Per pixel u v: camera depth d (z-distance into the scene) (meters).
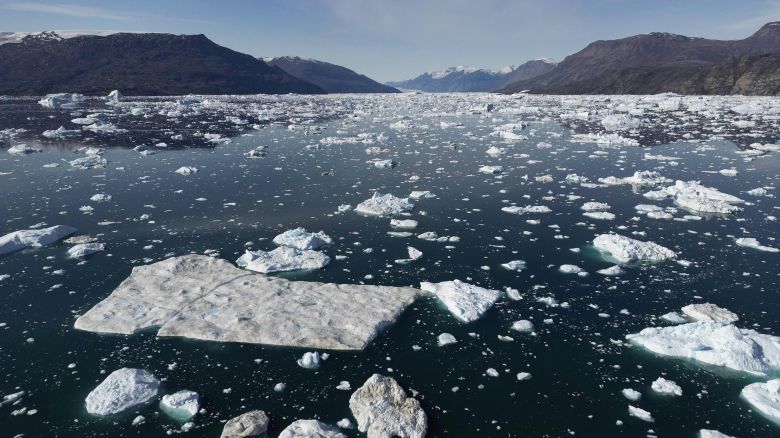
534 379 7.37
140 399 6.81
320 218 15.06
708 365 7.64
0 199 17.14
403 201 16.11
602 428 6.37
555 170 22.39
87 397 6.79
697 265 11.30
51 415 6.59
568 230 13.93
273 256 11.57
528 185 19.39
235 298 9.58
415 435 6.09
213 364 7.65
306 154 26.91
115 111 56.91
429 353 8.01
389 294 9.87
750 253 11.96
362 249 12.51
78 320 8.84
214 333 8.38
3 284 10.41
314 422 6.15
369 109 66.62
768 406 6.54
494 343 8.31
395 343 8.30
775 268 11.04
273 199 17.25
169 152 27.56
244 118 50.28
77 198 17.33
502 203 16.78
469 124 44.72
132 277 10.47
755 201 16.70
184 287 10.02
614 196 17.67
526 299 9.83
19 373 7.46
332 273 11.03
